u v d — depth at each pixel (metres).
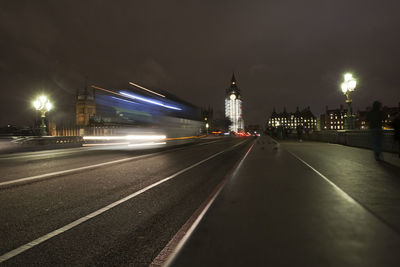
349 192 4.33
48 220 3.53
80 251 2.61
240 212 3.17
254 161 8.99
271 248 2.14
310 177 5.72
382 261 1.88
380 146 8.91
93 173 7.48
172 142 18.97
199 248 2.17
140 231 3.15
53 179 6.51
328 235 2.39
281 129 39.69
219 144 25.66
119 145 16.80
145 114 16.83
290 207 3.35
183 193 5.12
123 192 5.18
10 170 7.95
